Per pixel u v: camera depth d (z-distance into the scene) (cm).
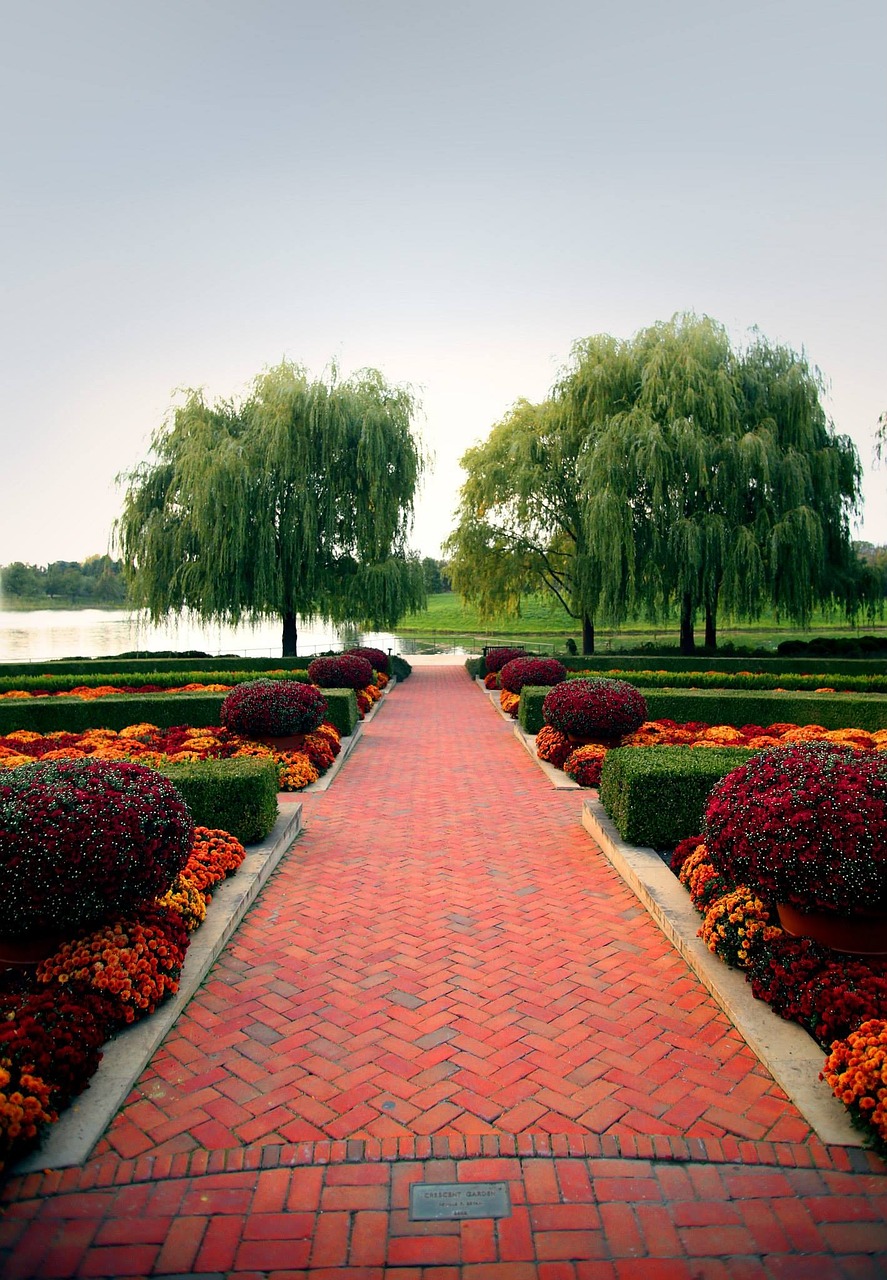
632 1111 284
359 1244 225
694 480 1873
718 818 379
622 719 881
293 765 832
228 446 1964
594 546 1894
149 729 1037
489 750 1079
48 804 339
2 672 1747
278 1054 324
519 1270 216
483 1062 318
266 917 476
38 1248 223
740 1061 318
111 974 329
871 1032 286
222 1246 224
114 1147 264
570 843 632
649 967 406
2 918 324
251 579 2061
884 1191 245
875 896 326
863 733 964
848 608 2078
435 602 6331
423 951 427
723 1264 218
